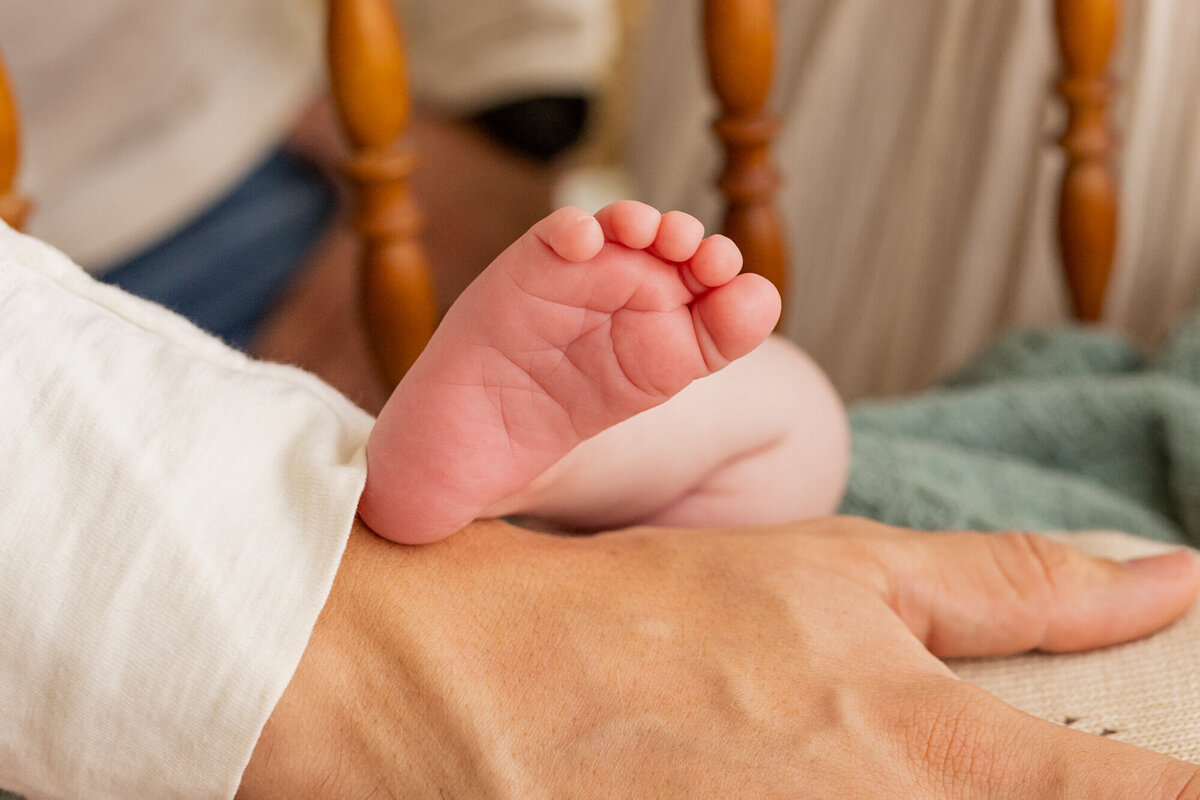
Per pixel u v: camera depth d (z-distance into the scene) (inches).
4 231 19.0
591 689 17.8
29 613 17.4
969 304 32.2
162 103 38.8
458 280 42.1
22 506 17.5
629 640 18.1
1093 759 17.2
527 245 17.2
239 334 39.2
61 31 35.9
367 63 23.5
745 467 20.3
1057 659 19.5
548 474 19.1
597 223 17.0
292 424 18.3
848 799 17.1
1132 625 19.4
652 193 38.8
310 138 43.6
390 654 18.0
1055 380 25.6
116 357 18.1
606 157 49.9
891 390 34.0
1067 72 26.9
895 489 22.0
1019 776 17.2
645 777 17.4
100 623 17.4
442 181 47.3
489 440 17.9
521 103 50.4
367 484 18.1
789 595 18.4
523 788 17.5
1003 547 19.4
